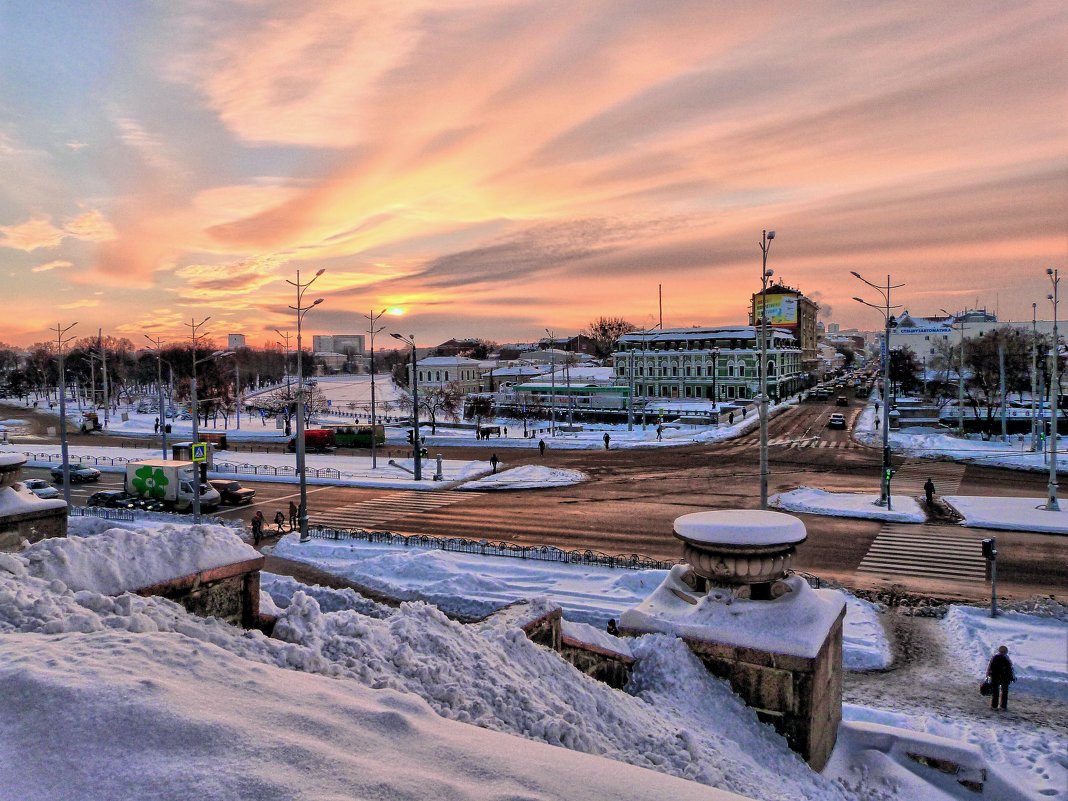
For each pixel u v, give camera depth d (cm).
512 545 2683
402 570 2339
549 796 346
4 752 338
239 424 7662
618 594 2092
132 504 3494
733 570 868
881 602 2023
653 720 725
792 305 11594
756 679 827
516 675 671
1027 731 1298
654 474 4303
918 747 865
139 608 588
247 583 761
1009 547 2556
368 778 337
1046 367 7350
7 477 1290
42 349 13962
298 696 435
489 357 19312
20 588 562
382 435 6144
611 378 10619
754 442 5709
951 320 13812
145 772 326
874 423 6706
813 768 798
